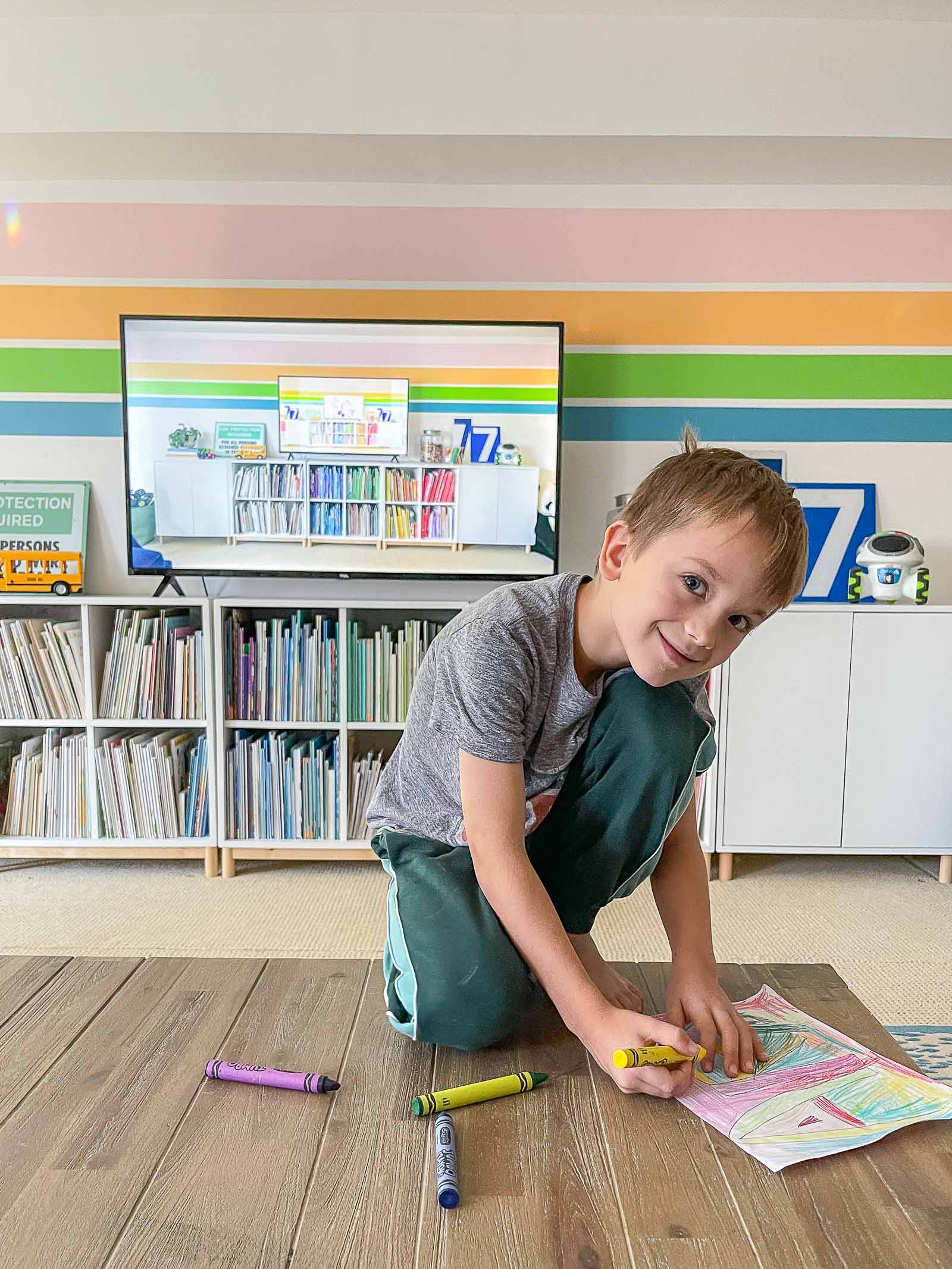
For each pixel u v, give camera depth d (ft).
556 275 8.80
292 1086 2.54
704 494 2.58
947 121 7.55
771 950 6.56
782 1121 2.40
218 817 8.08
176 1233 1.93
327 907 7.36
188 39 7.57
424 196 8.73
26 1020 2.95
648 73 7.55
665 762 3.03
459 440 8.50
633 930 6.88
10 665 8.07
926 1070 4.82
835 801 8.04
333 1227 1.96
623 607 2.75
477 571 8.63
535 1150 2.27
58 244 8.77
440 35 7.56
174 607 8.41
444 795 3.38
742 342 8.87
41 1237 1.91
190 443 8.48
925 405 8.92
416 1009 2.75
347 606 8.03
